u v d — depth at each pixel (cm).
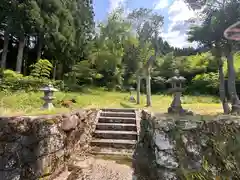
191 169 183
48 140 222
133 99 842
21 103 380
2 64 916
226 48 380
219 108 472
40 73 779
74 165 285
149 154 238
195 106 542
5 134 204
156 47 1265
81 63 1179
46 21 851
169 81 286
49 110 291
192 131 197
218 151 191
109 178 249
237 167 185
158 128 204
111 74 1417
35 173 204
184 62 1403
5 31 886
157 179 199
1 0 756
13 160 199
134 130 409
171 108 267
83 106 496
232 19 349
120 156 325
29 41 1056
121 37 1470
